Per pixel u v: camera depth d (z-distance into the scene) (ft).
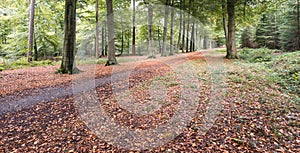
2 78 25.40
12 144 10.33
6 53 51.88
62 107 14.94
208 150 9.42
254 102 14.60
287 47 48.98
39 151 9.71
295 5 45.60
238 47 77.66
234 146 9.67
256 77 21.53
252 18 49.26
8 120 12.93
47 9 49.37
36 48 50.44
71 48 29.01
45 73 29.14
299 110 13.11
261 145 9.67
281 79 21.15
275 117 12.23
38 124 12.42
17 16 47.62
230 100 15.12
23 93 18.52
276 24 57.47
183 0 57.47
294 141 9.87
